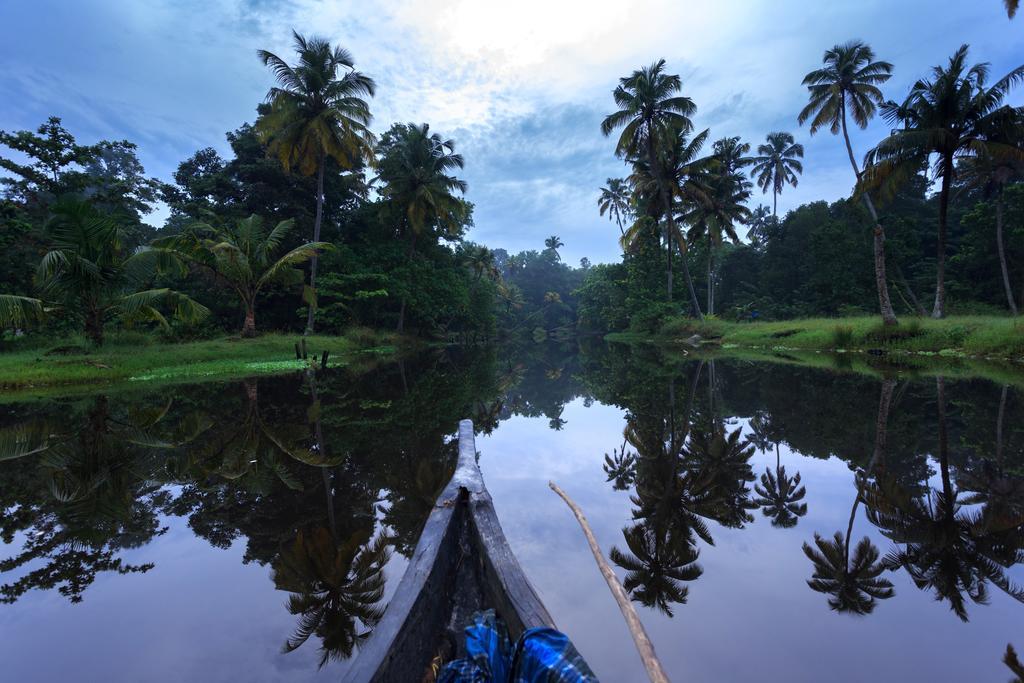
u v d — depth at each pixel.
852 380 11.37
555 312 85.00
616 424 8.05
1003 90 16.92
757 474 5.13
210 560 3.24
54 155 18.23
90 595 2.83
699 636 2.41
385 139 32.34
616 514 4.12
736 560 3.25
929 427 6.75
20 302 12.26
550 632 1.88
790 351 22.02
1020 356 14.26
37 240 17.31
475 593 2.66
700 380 13.12
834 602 2.72
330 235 28.89
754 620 2.55
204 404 9.18
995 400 8.37
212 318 23.59
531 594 2.16
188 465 5.39
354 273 27.45
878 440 6.22
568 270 92.56
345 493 4.50
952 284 28.30
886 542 3.48
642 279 38.06
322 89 23.14
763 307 38.78
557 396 11.78
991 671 2.14
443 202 29.12
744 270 45.97
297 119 22.70
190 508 4.15
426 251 33.34
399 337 29.66
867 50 22.78
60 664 2.23
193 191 26.02
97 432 6.91
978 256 28.00
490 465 5.70
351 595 2.81
